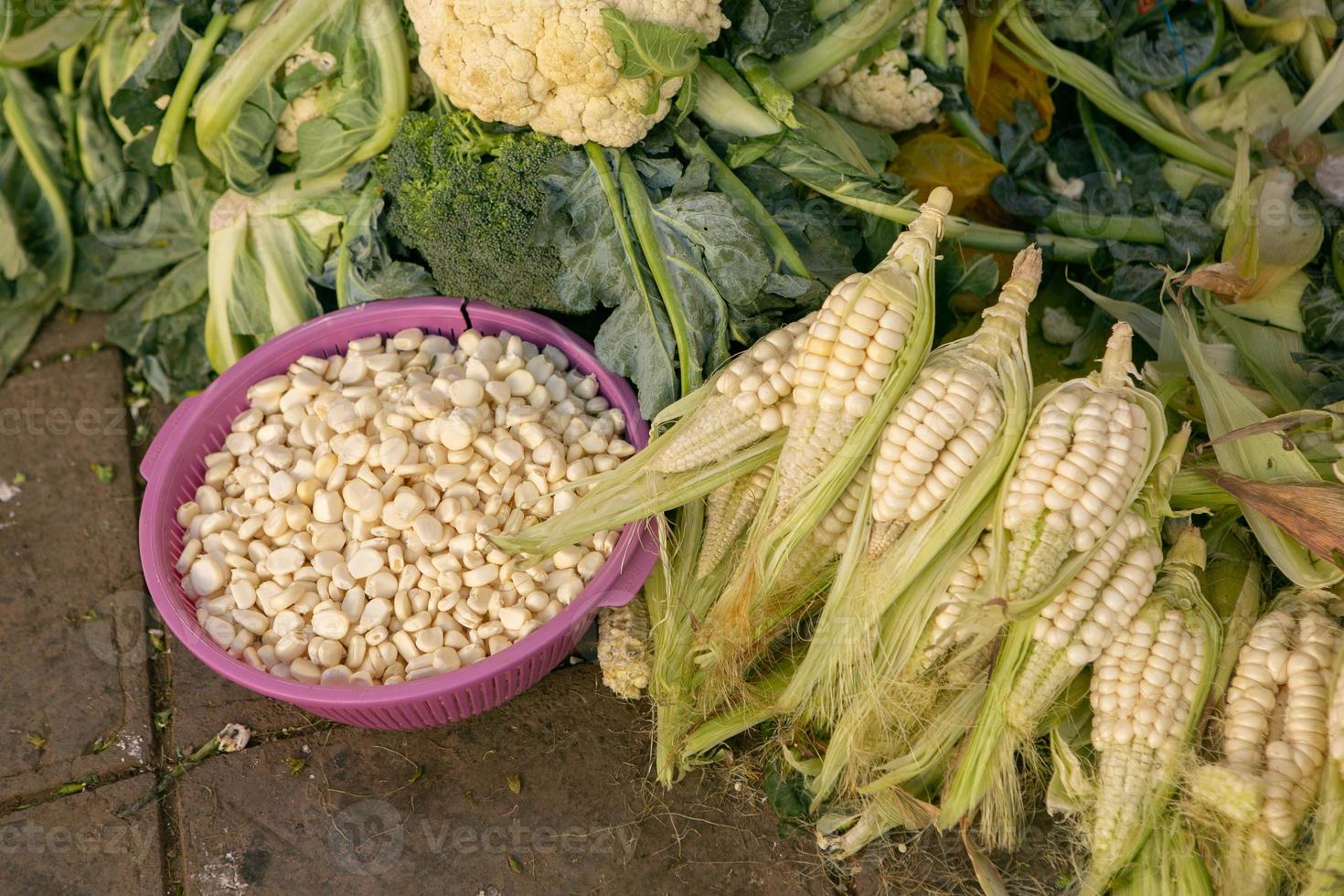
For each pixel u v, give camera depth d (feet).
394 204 4.50
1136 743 4.04
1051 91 4.83
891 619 4.16
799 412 4.15
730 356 4.38
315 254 4.68
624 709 4.43
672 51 4.21
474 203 4.36
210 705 4.45
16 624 4.54
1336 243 4.52
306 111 4.56
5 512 4.68
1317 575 4.13
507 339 4.52
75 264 4.93
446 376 4.41
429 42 4.30
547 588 4.27
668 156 4.41
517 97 4.24
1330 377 4.45
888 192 4.44
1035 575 4.04
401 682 4.14
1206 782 3.99
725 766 4.35
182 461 4.38
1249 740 4.02
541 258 4.38
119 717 4.43
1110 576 4.09
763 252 4.31
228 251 4.65
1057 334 4.66
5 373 4.87
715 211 4.30
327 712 4.18
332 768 4.37
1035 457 4.07
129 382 4.89
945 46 4.64
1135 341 4.66
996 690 4.10
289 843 4.29
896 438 4.09
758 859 4.27
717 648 4.19
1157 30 4.74
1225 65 4.72
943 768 4.21
